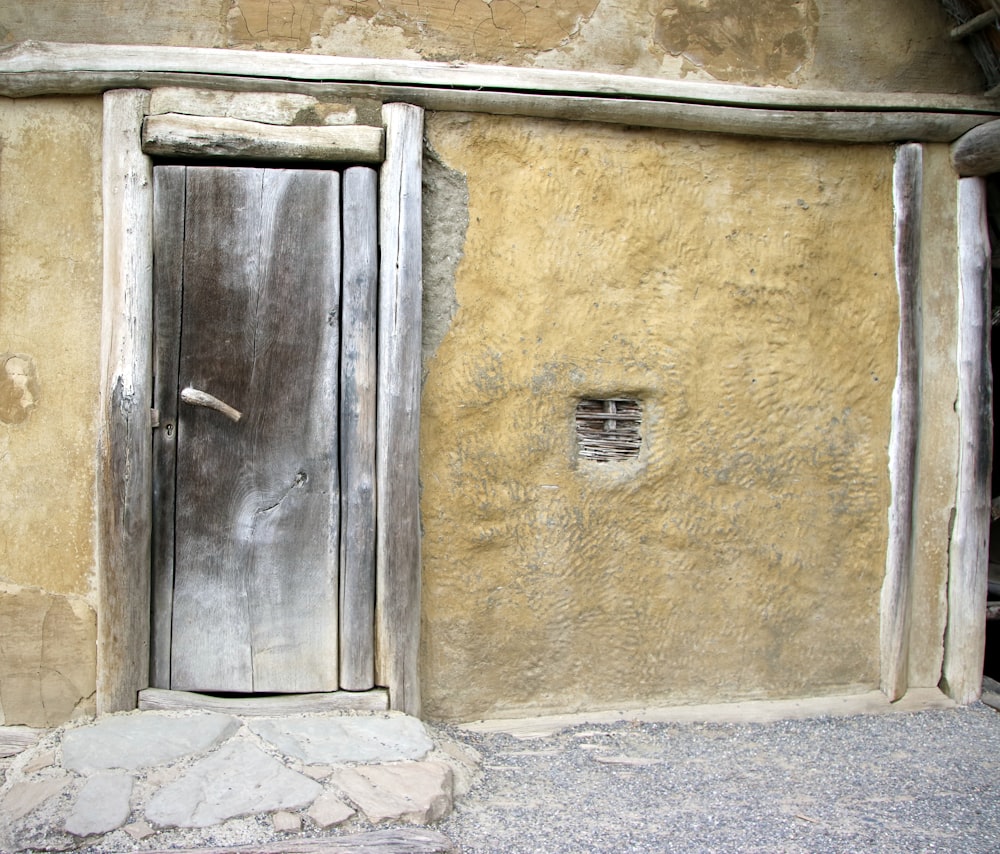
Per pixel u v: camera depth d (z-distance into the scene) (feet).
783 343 12.04
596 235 11.55
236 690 11.01
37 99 10.64
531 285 11.42
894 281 12.32
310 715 10.86
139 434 10.63
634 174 11.63
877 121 11.96
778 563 12.12
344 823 8.93
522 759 10.82
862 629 12.41
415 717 11.06
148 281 10.68
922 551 12.59
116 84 10.57
